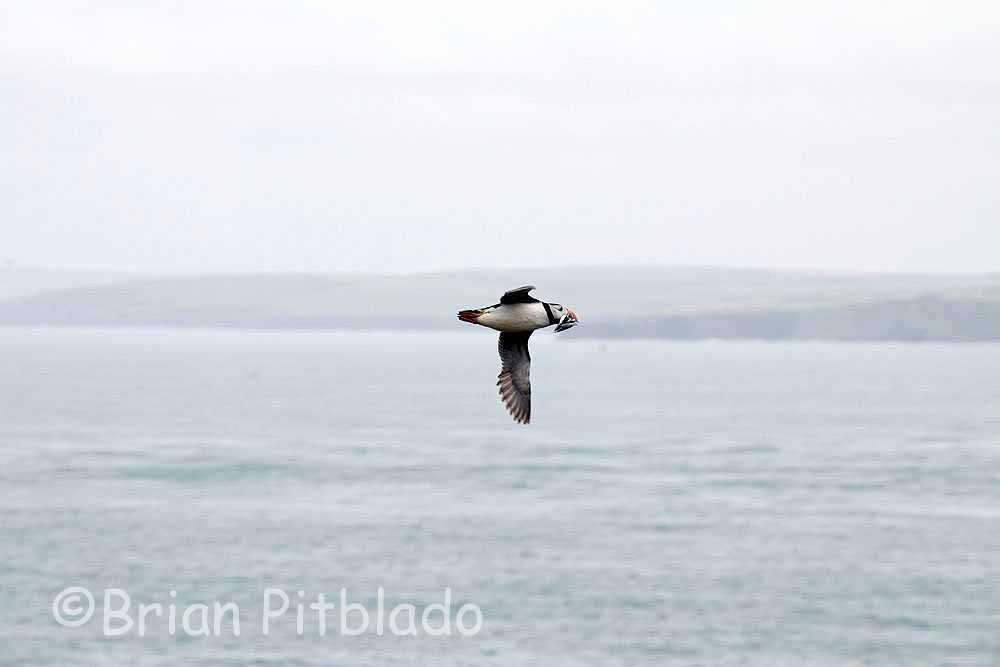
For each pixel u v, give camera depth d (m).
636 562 61.00
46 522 70.19
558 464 99.62
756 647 47.31
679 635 48.66
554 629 49.44
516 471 94.69
